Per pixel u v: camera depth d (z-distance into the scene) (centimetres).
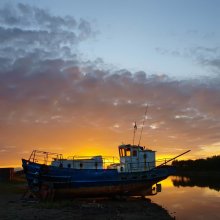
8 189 3975
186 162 12325
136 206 2844
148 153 3612
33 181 3106
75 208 2586
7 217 2181
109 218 2227
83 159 3469
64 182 3148
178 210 2812
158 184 3556
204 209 2877
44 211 2419
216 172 10812
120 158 3628
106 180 3288
